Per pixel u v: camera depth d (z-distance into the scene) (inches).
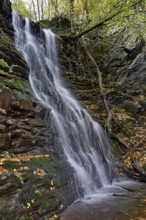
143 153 361.4
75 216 196.2
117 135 405.7
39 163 215.5
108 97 495.2
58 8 725.9
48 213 186.7
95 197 245.9
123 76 533.0
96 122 388.8
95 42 593.0
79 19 603.2
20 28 403.5
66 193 220.4
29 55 391.9
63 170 238.5
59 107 332.8
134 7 483.2
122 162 338.3
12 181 172.9
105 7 490.0
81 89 483.5
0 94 211.2
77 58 531.2
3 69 254.4
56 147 259.9
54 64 462.0
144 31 531.8
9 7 382.0
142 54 530.9
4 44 290.7
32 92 287.0
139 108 470.6
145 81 504.7
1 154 192.2
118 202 232.2
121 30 591.2
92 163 298.8
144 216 199.2
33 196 182.7
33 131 235.3
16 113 225.1
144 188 281.1
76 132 318.0
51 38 476.4
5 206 158.7
